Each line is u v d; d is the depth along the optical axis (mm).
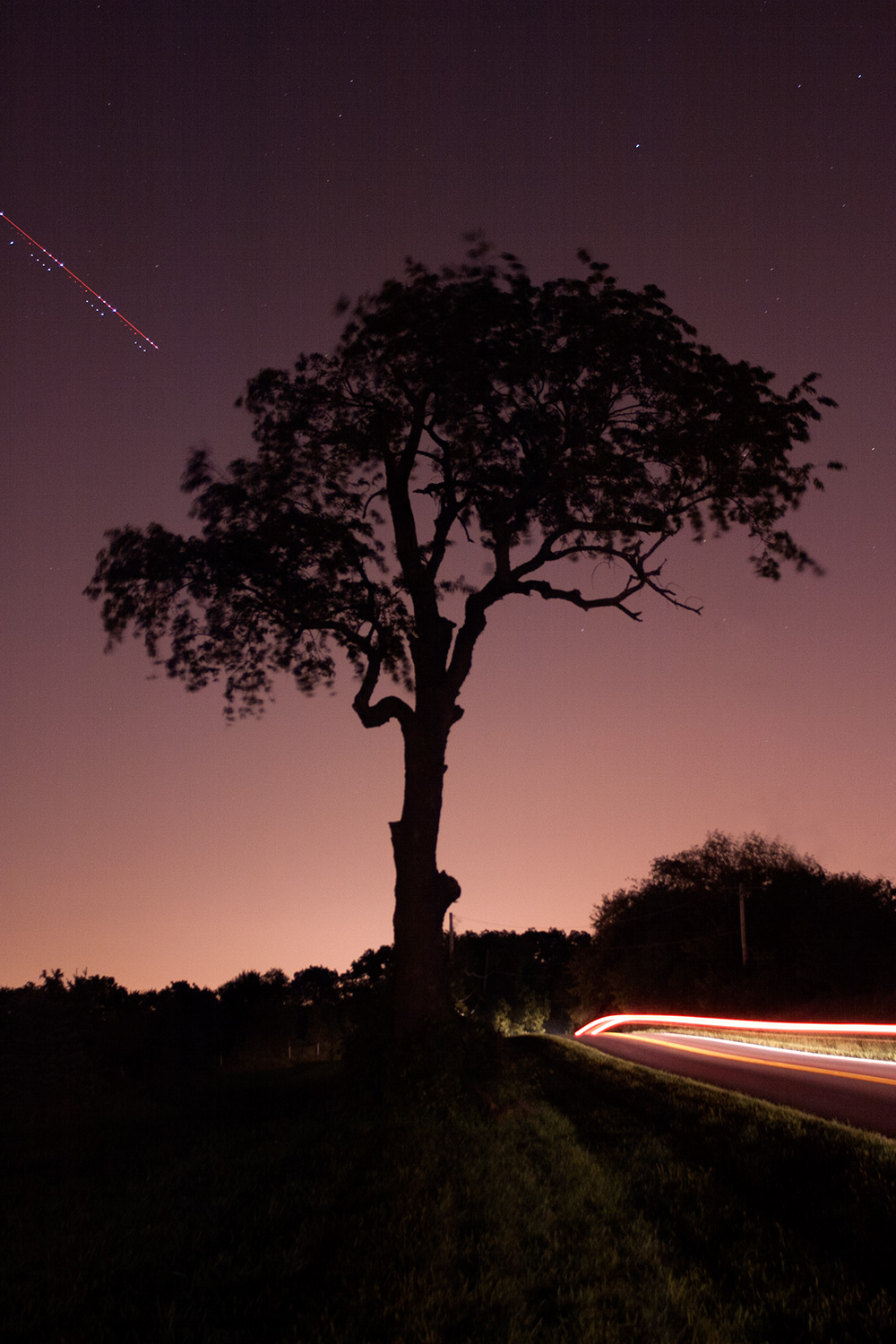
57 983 64250
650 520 21281
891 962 47219
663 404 20203
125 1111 26750
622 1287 6410
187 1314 5684
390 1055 16750
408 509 22156
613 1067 23172
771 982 53125
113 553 21250
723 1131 12047
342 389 22750
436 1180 9664
